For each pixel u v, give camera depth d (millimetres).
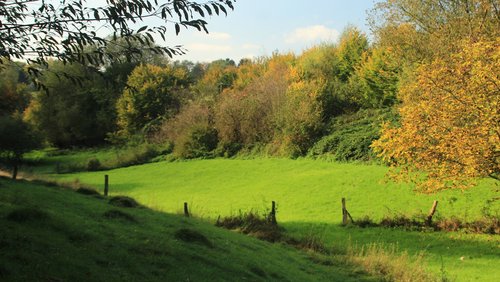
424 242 19875
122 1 4422
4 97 67125
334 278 12164
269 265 11453
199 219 20078
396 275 13305
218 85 66312
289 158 46531
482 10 27781
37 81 4906
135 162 56594
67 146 74938
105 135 72500
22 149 49312
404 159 21078
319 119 47438
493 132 17578
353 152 41125
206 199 33156
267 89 52906
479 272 15156
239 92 56938
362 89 49594
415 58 32500
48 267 6586
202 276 8641
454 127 18328
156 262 8664
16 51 4562
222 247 11859
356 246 17578
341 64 56125
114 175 48969
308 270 12492
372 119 45406
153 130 62719
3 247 6895
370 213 25672
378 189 30359
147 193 37156
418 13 32125
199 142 54625
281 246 15875
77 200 15547
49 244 7785
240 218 19656
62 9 4488
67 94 70625
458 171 18609
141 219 13508
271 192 33875
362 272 13391
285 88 50938
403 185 30188
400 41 33094
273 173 41375
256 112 52062
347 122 47469
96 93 68812
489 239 19812
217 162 50031
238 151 52438
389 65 39531
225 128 53031
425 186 20297
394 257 15367
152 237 10695
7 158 49031
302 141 46781
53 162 62938
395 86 43625
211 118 56562
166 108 64625
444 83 19312
